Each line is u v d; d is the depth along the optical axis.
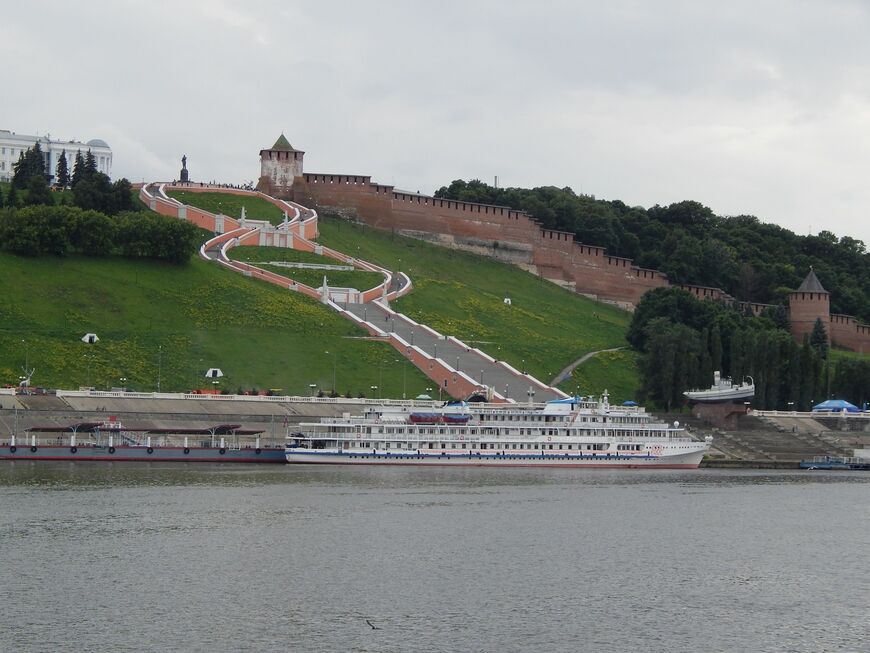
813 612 111.75
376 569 123.75
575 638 102.00
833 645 101.69
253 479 188.88
